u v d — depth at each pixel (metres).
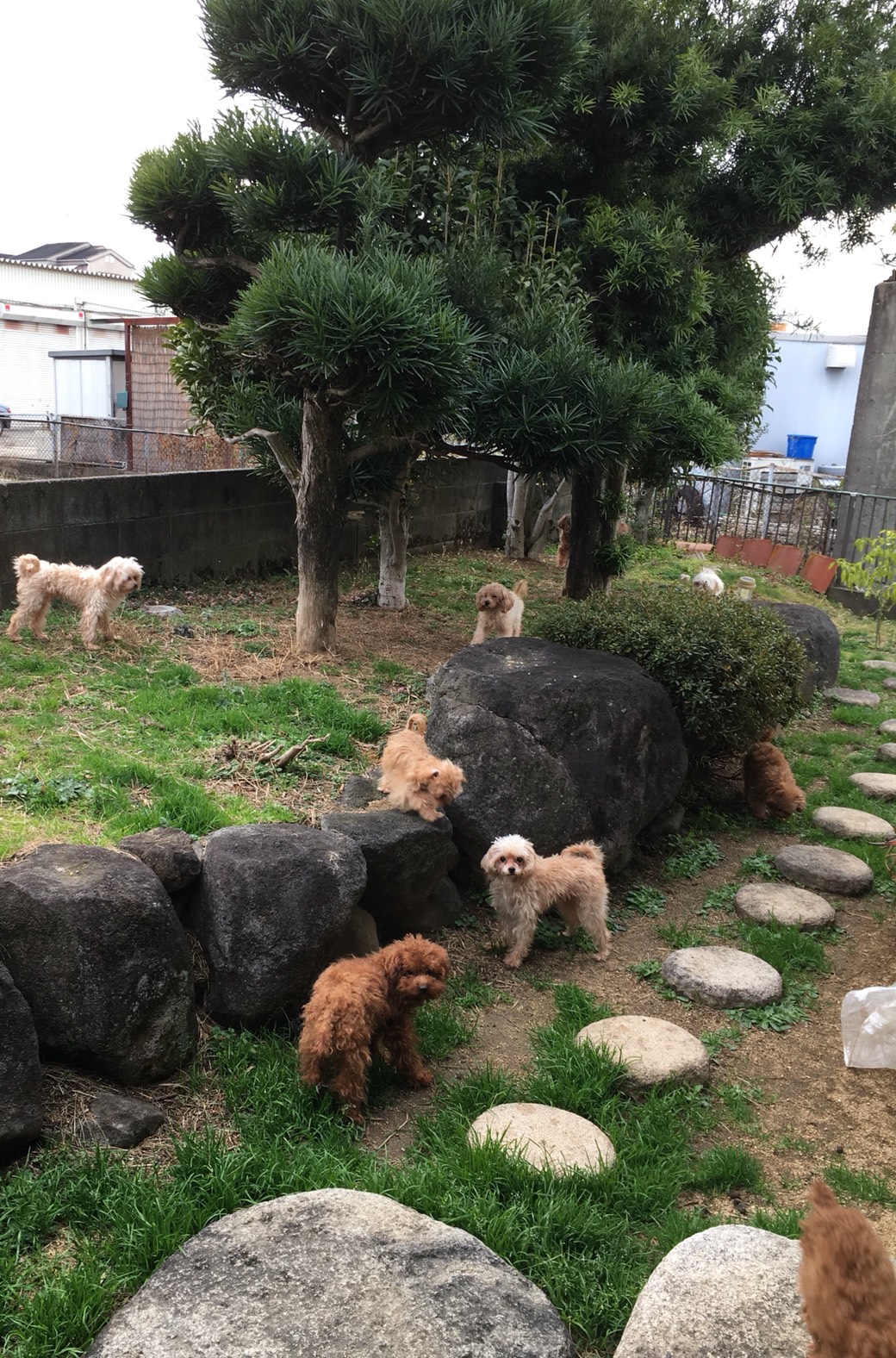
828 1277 2.39
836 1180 3.93
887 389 15.52
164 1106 3.89
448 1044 4.73
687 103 9.88
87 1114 3.64
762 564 17.28
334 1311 2.71
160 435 16.70
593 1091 4.33
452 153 9.04
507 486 16.44
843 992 5.50
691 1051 4.62
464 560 15.87
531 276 9.11
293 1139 3.83
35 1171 3.38
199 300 9.05
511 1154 3.79
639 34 10.05
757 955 5.79
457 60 7.00
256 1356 2.55
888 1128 4.34
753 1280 2.92
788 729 9.94
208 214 8.41
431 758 5.63
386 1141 4.00
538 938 5.93
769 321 13.85
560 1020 5.00
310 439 8.34
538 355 8.35
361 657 9.16
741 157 11.05
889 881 6.88
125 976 3.83
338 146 8.33
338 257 6.80
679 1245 3.09
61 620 8.78
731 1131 4.28
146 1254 3.06
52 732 6.25
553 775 6.20
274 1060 4.18
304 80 7.87
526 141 7.84
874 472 15.87
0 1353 2.69
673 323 10.35
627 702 6.64
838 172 10.95
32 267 33.03
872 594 12.51
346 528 13.77
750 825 7.89
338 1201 3.16
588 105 9.69
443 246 8.60
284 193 7.57
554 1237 3.40
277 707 7.33
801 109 10.86
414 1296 2.76
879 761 9.19
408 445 9.06
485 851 6.06
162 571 10.88
